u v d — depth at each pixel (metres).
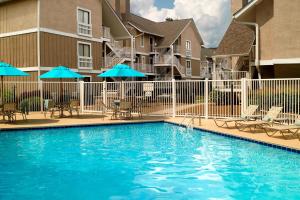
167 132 14.76
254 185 7.40
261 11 19.88
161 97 20.41
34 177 8.09
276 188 7.20
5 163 9.41
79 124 15.79
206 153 10.53
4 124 15.73
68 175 8.25
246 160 9.59
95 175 8.26
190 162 9.48
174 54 48.66
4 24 26.42
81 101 22.28
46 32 24.92
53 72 18.45
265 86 15.66
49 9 25.19
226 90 20.80
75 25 27.72
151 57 48.06
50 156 10.26
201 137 13.31
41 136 13.73
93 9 29.84
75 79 27.45
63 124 15.71
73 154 10.55
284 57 18.00
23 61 25.31
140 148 11.41
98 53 30.53
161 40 48.91
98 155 10.39
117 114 20.28
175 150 11.04
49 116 19.42
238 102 20.03
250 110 14.70
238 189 7.16
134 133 14.52
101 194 6.90
